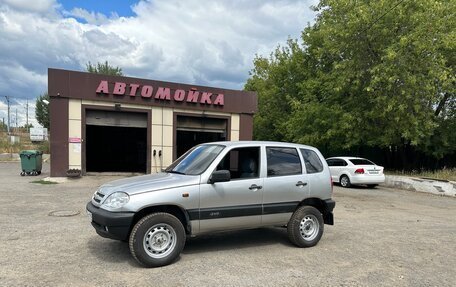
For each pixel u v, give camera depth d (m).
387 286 4.97
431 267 5.80
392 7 19.41
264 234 7.65
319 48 24.53
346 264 5.84
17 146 39.12
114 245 6.49
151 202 5.51
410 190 17.45
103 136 26.98
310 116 24.39
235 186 6.18
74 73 17.23
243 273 5.29
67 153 17.22
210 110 20.47
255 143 6.72
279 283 4.95
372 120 21.34
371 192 16.31
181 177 6.02
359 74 20.20
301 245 6.71
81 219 8.52
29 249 6.19
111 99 18.02
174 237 5.64
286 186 6.67
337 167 18.69
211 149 6.66
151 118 18.98
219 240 7.11
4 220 8.27
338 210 11.05
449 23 18.81
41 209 9.63
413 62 18.62
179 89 19.55
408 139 20.91
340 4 21.33
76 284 4.76
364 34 20.33
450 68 18.98
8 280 4.84
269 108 35.75
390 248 6.84
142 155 26.83
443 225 9.23
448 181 15.77
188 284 4.84
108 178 17.16
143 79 18.70
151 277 5.06
